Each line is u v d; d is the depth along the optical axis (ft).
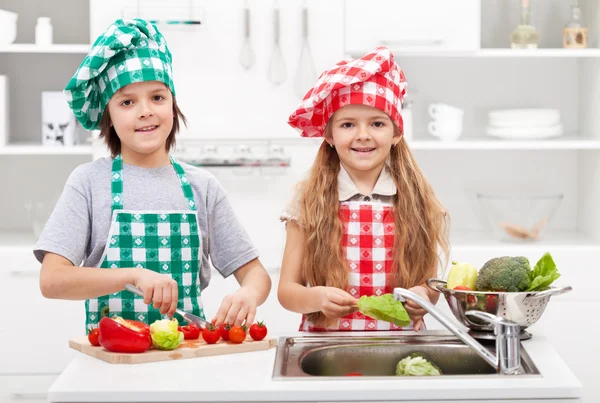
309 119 6.28
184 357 4.80
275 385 4.27
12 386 9.52
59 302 9.49
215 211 6.09
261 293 5.68
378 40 9.55
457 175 11.02
